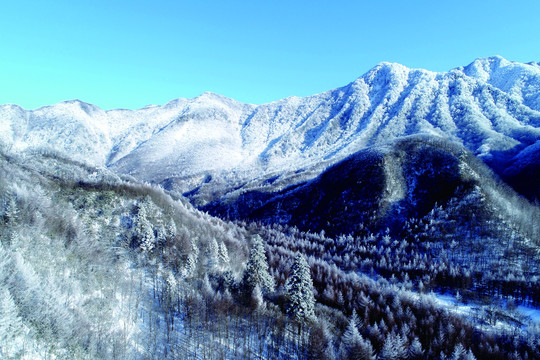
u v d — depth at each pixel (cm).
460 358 7212
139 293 8694
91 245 9444
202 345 7362
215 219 17862
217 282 9525
